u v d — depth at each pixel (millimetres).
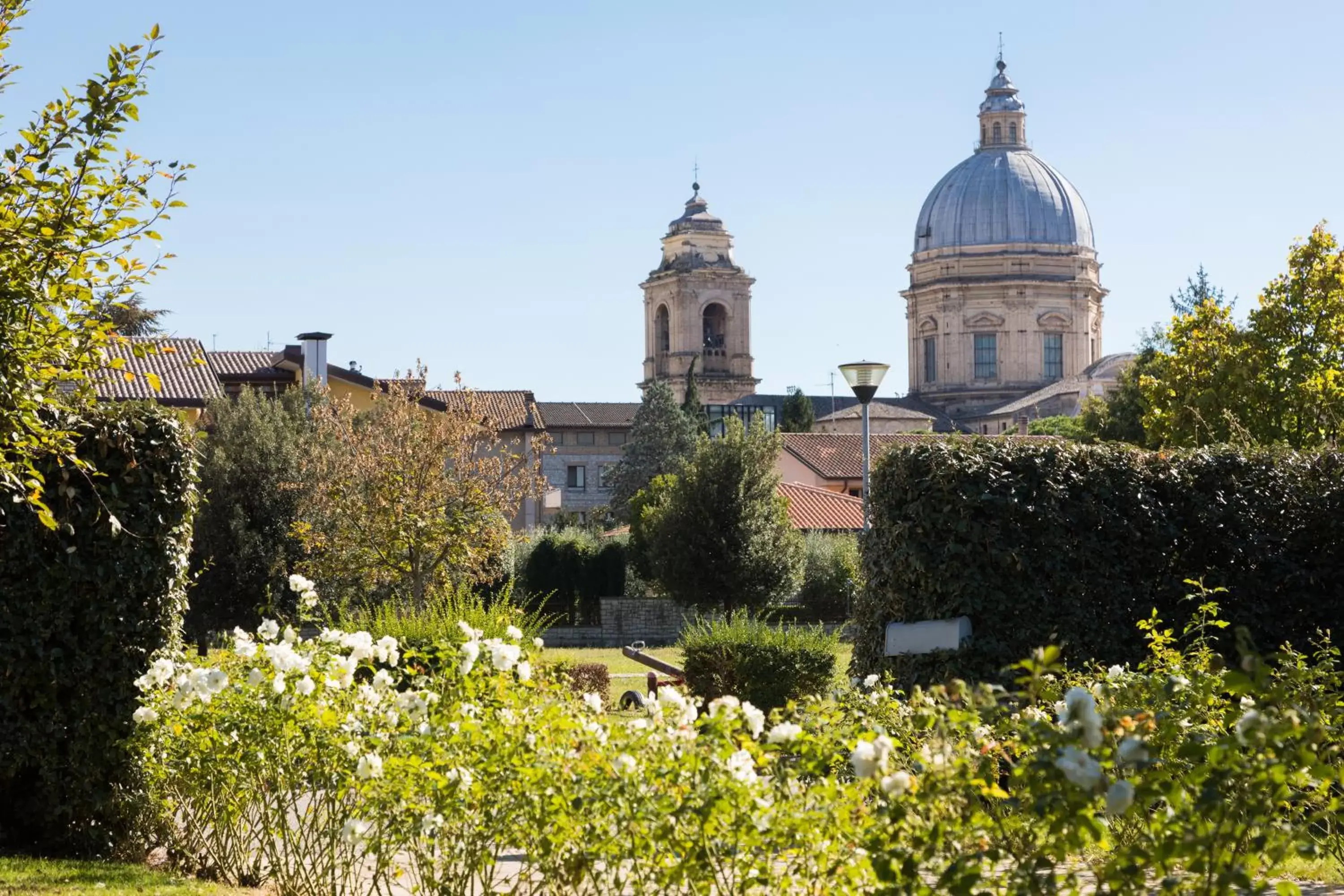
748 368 140625
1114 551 13555
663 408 93875
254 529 31500
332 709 8578
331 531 30344
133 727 10727
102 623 10672
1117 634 13453
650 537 48125
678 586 45406
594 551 52250
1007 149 131875
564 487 99938
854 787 5961
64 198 8797
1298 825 6645
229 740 9055
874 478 14273
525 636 16406
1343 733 6227
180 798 10430
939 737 5219
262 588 31062
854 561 44812
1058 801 4496
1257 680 4500
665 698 6895
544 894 7289
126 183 9188
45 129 8953
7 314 8500
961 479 13266
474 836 6965
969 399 126938
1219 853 4527
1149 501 13727
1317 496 14102
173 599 11102
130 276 9492
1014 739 6555
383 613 16969
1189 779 4773
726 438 45969
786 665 20938
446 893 7152
